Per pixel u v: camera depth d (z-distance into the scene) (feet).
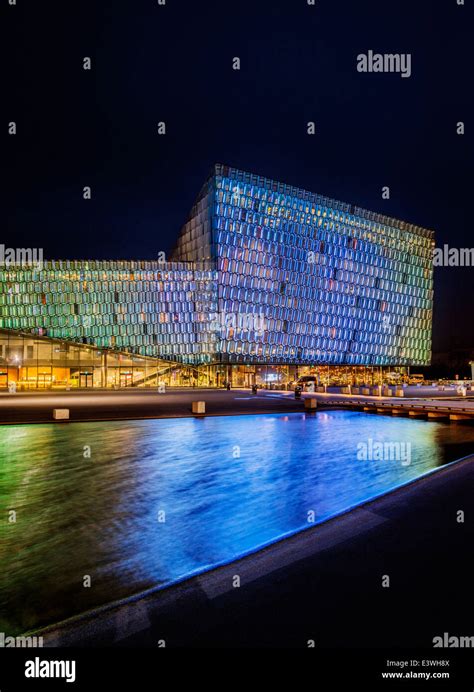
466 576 15.93
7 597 18.66
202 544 24.17
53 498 33.09
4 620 16.89
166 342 252.42
